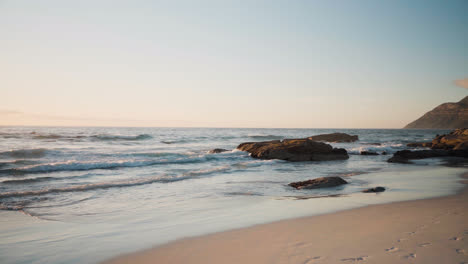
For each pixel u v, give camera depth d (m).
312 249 4.58
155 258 4.54
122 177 13.76
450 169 17.44
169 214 7.39
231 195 9.82
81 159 20.28
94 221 6.80
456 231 5.24
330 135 56.41
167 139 48.78
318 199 8.94
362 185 11.57
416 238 4.89
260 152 23.55
